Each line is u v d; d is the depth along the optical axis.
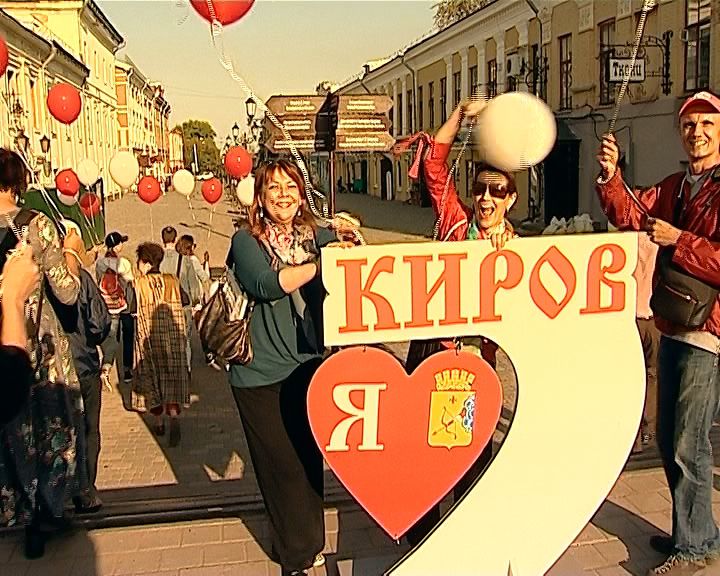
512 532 2.91
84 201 10.12
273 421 3.24
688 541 3.39
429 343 3.33
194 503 4.33
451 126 3.48
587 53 20.45
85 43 32.19
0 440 3.47
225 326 3.12
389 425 2.79
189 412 6.64
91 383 4.08
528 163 2.97
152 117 60.22
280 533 3.31
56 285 3.43
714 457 4.68
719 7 15.02
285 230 3.27
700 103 3.20
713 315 3.20
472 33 29.77
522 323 2.78
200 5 3.02
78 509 4.20
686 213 3.25
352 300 2.67
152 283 5.79
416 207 36.25
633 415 2.91
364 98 10.80
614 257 2.82
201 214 31.39
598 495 2.93
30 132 18.53
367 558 3.40
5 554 3.77
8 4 26.09
